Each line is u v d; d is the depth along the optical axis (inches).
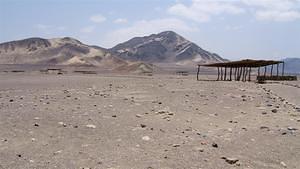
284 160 491.8
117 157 470.0
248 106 1031.0
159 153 494.0
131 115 785.6
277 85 2222.0
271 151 529.3
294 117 842.2
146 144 537.6
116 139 561.3
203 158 479.2
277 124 737.0
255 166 461.1
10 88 1573.6
